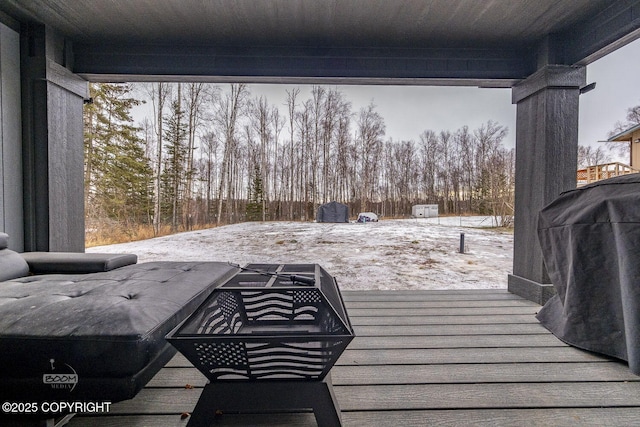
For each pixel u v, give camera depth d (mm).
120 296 1156
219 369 953
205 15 2166
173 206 10484
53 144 2371
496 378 1323
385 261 4418
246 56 2602
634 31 1939
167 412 1090
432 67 2650
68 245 2520
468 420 1062
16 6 2053
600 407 1134
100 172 8516
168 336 905
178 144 10641
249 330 1281
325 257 4699
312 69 2621
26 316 971
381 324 1956
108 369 915
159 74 2590
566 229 1719
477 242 6020
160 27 2320
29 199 2312
